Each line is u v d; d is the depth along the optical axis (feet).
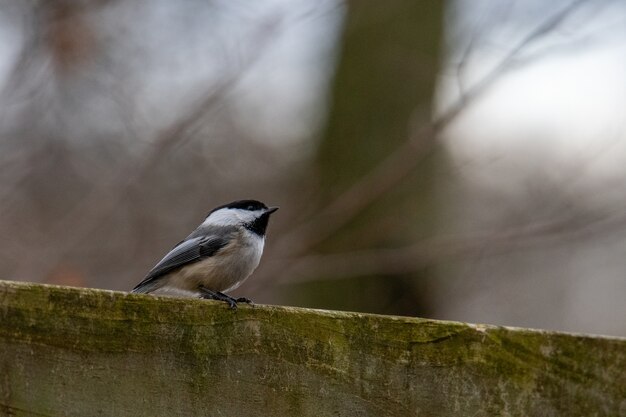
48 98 45.42
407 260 38.99
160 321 13.82
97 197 39.52
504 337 13.09
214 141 51.55
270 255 37.91
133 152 47.50
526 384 12.84
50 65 39.86
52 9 38.86
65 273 36.19
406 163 36.73
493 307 54.34
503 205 42.55
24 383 13.51
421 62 44.60
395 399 13.32
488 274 42.91
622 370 12.59
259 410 13.60
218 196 49.83
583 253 55.93
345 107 45.96
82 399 13.46
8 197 42.83
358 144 45.19
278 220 44.24
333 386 13.51
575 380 12.71
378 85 45.42
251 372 13.73
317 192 44.34
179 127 37.45
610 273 59.67
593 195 35.32
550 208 35.53
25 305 13.71
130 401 13.50
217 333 13.84
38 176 46.44
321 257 37.24
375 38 45.62
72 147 47.67
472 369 13.08
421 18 45.29
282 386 13.64
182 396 13.60
